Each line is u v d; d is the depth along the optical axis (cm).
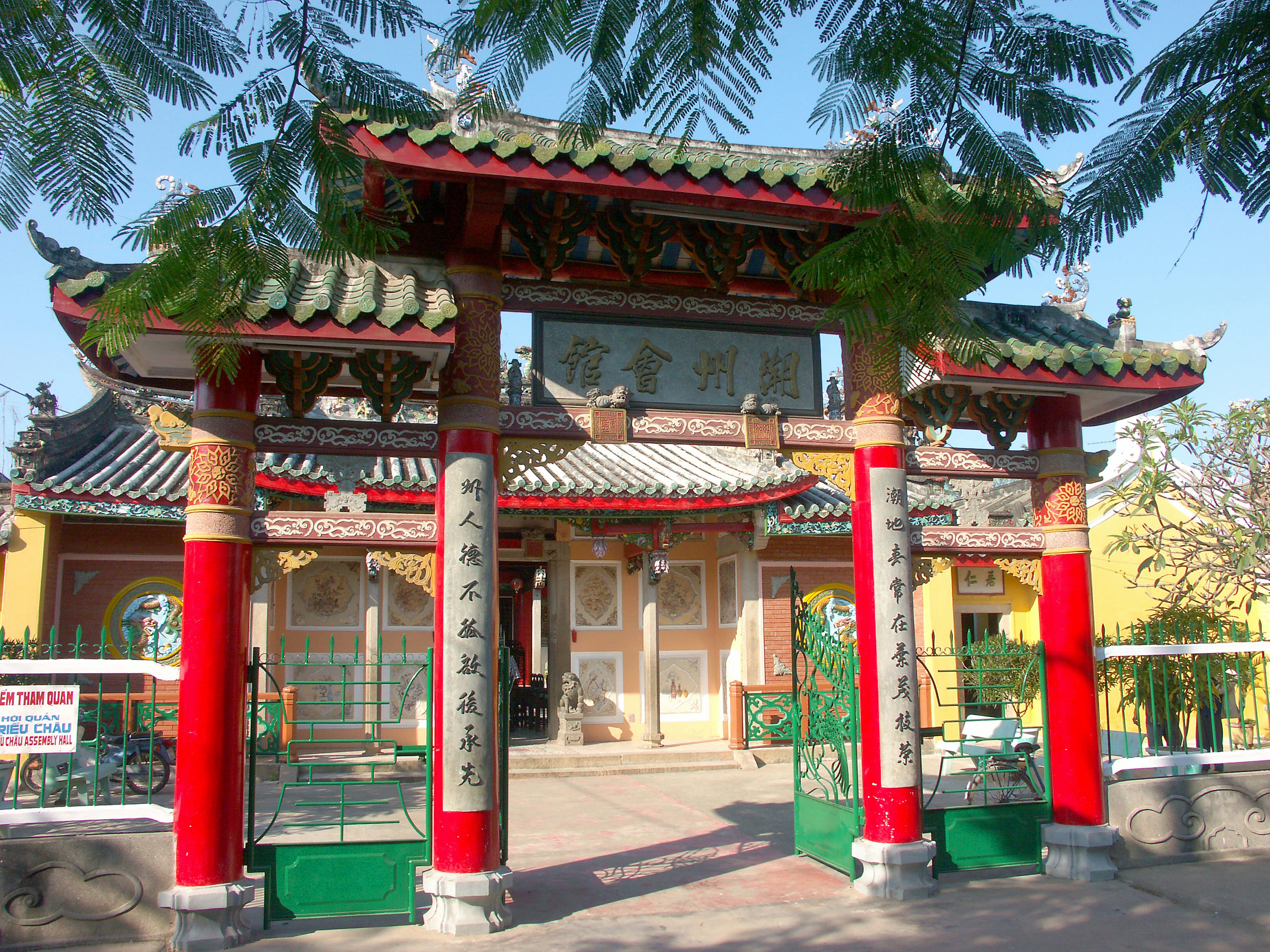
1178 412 1067
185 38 306
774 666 1642
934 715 1719
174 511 1415
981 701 974
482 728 657
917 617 1789
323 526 670
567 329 733
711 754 1552
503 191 638
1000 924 661
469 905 640
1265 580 1065
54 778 805
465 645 658
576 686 1608
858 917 680
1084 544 814
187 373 693
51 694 620
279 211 301
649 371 741
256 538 660
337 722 698
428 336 608
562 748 1569
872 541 752
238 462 650
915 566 832
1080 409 830
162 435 711
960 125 307
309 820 1052
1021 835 795
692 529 1562
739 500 1491
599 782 1403
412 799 1209
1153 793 818
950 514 1667
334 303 612
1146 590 1254
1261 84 284
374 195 661
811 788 953
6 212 284
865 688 750
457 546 665
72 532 1474
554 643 1677
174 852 623
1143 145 301
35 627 1386
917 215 314
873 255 313
